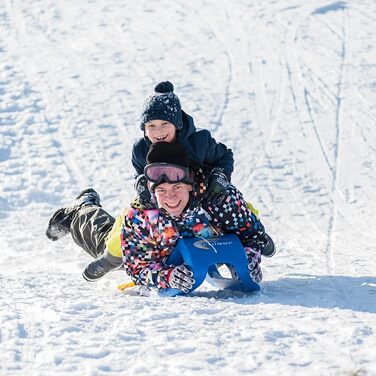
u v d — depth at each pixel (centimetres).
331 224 2084
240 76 3341
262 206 2266
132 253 1164
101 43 3719
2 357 795
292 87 3222
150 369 759
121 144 2759
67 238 1834
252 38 3750
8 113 2989
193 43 3709
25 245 1842
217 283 1187
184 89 3212
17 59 3512
